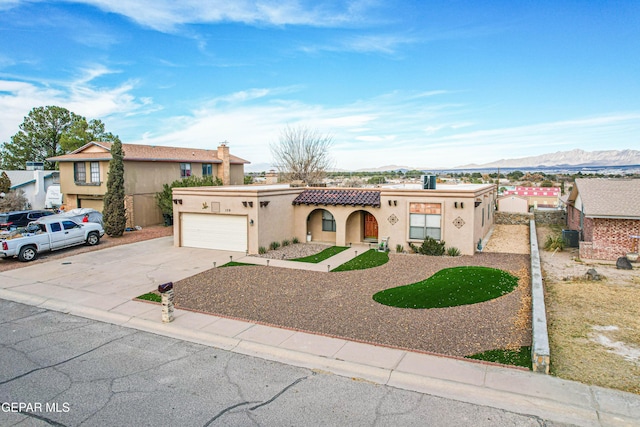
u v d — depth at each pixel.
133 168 28.50
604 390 7.31
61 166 30.73
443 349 9.13
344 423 6.57
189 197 21.69
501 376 7.87
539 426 6.44
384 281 14.91
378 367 8.37
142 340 10.09
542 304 10.52
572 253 20.03
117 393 7.54
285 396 7.41
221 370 8.46
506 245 22.31
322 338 9.88
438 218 19.98
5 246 17.78
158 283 14.96
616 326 10.33
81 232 21.34
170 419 6.70
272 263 17.98
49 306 12.78
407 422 6.58
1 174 38.00
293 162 42.03
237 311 11.90
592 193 19.28
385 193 20.86
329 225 23.66
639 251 17.53
